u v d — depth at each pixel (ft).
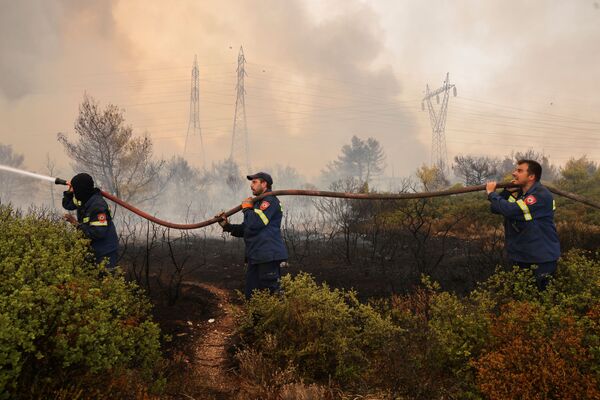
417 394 9.44
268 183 15.42
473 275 18.89
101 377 8.11
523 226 12.62
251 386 10.23
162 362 10.96
